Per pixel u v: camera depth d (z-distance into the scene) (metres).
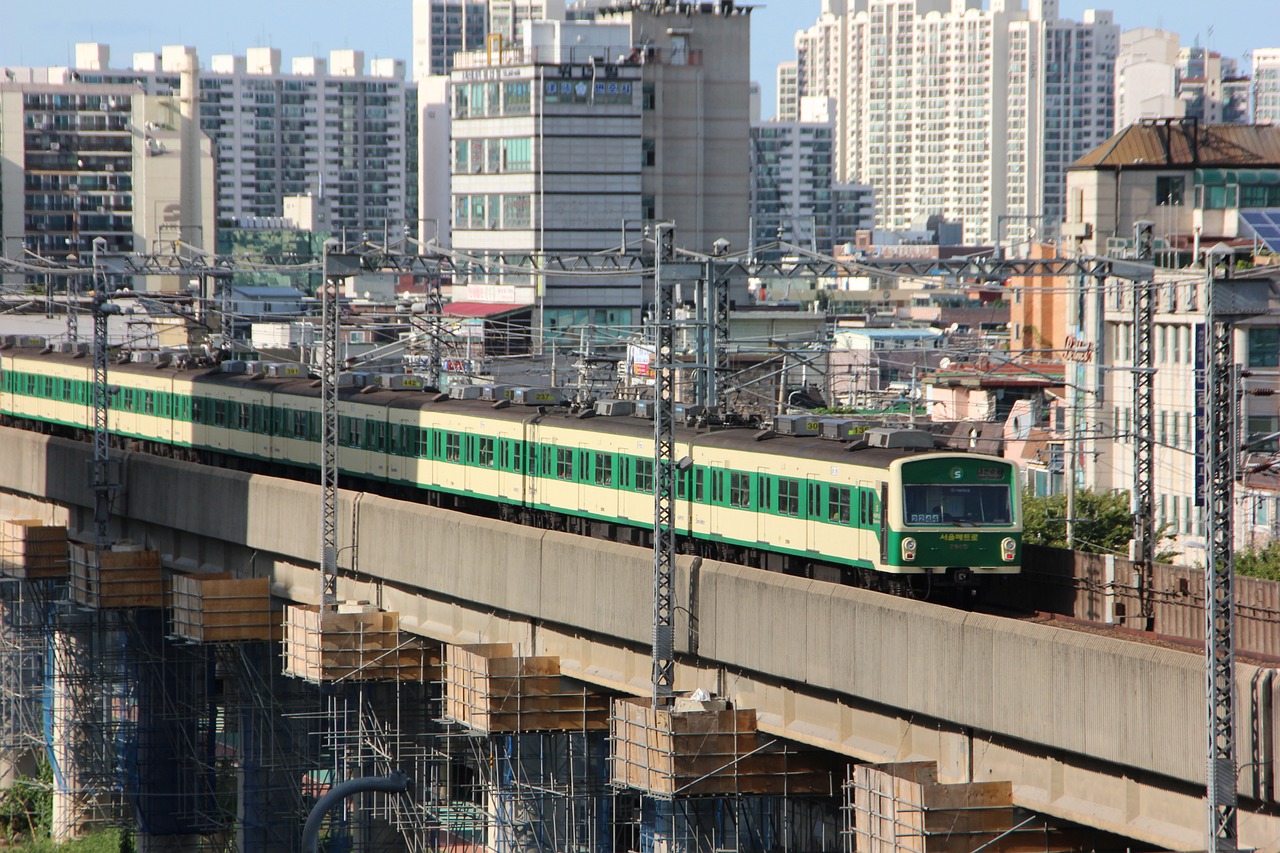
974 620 144.88
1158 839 131.88
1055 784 141.25
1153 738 129.38
